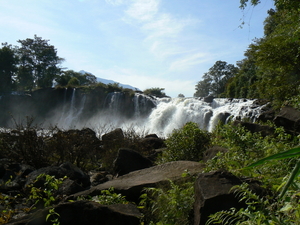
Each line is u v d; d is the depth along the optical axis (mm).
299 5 9875
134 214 3482
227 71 89000
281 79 12305
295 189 2184
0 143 9008
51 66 78812
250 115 22016
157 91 42906
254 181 3082
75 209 3250
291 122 7375
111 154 9820
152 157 9508
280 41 11477
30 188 5859
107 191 4383
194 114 27062
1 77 62344
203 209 2875
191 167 5180
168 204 3438
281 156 909
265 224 1985
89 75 90312
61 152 9125
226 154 4641
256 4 9891
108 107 38156
